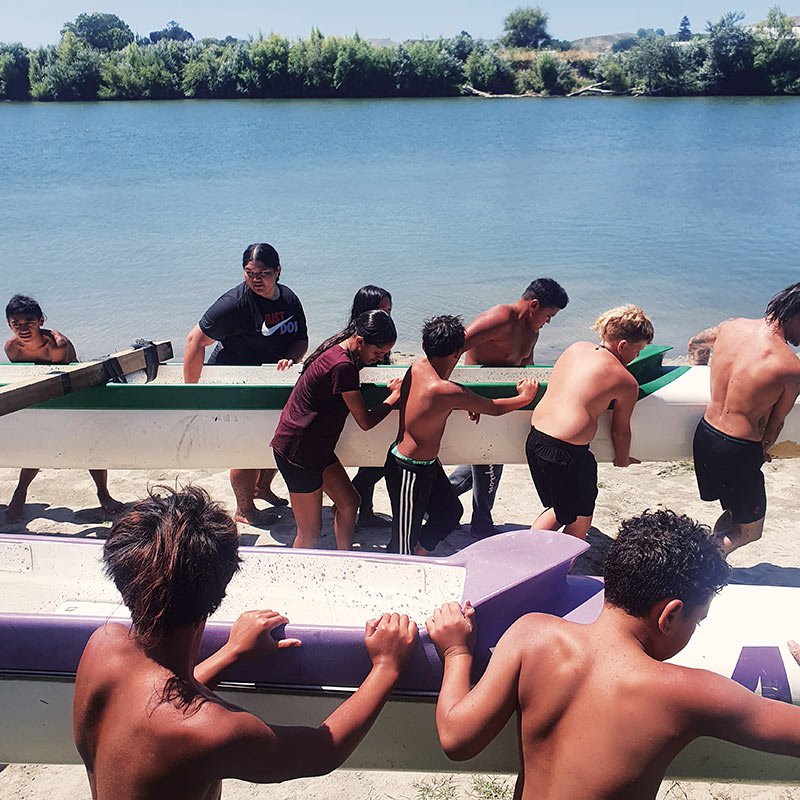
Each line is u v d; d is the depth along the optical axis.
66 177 28.00
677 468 6.57
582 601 3.04
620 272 15.21
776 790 3.49
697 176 27.06
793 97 64.81
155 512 2.14
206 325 5.81
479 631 2.86
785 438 5.40
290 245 17.58
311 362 4.59
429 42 74.69
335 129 44.94
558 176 27.55
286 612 3.25
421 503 4.61
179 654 2.12
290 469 4.59
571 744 2.18
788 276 14.91
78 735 2.17
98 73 71.94
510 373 5.57
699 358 5.93
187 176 28.16
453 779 3.54
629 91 70.06
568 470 4.62
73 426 5.41
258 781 2.15
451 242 17.84
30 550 3.46
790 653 3.03
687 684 2.11
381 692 2.55
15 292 13.80
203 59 71.81
